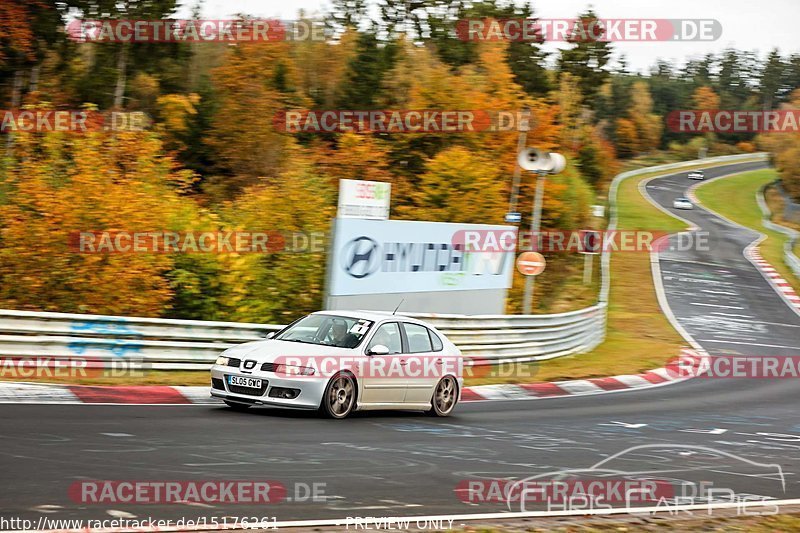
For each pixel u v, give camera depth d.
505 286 27.25
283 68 66.00
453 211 37.97
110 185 21.31
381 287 22.89
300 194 25.88
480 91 49.75
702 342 38.62
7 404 12.02
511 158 46.34
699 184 135.25
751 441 15.01
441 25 87.62
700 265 66.38
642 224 87.31
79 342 15.80
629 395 21.69
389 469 9.59
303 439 11.02
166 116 58.41
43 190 20.83
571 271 54.78
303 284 24.38
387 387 14.01
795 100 135.12
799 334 44.84
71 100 59.62
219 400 14.59
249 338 18.44
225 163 59.09
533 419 15.66
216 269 22.72
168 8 65.38
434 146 47.09
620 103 172.75
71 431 10.16
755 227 97.81
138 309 21.38
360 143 42.16
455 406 16.97
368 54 73.81
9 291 20.69
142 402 13.61
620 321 42.47
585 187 60.00
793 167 124.06
